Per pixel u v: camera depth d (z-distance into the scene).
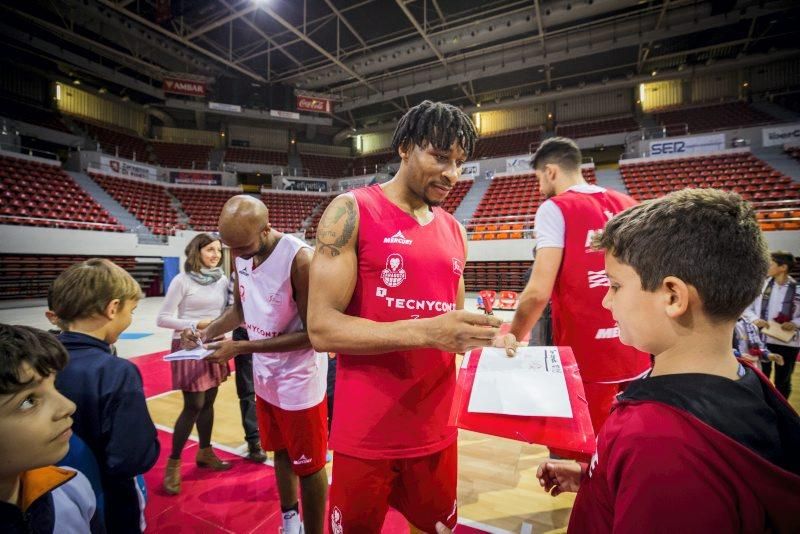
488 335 0.76
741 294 0.52
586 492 0.62
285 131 23.48
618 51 16.30
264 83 19.81
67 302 1.15
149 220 14.07
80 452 1.01
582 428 0.71
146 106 19.41
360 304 1.01
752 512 0.42
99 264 1.23
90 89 17.81
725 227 0.53
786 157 12.05
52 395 0.73
